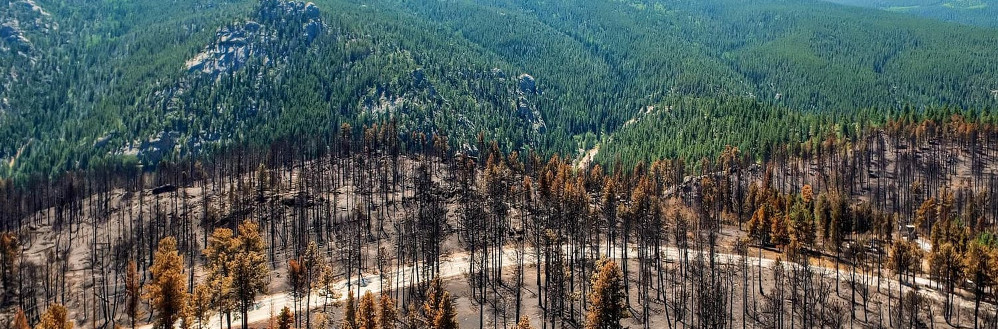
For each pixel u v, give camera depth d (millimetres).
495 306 109625
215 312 103750
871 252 141625
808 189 184625
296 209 181375
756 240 152500
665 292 118062
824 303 108562
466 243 154750
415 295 118625
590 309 94438
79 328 116250
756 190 184250
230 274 103188
